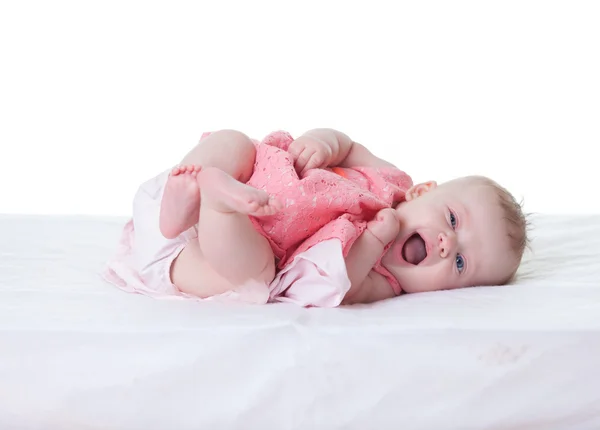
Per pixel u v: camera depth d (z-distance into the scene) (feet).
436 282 7.88
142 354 6.29
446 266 7.84
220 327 6.35
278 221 7.48
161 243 7.77
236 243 6.94
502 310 6.84
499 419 6.20
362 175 8.65
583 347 6.31
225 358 6.25
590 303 7.07
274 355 6.27
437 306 7.04
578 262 8.78
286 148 8.46
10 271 8.28
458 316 6.63
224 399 6.21
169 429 6.21
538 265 8.75
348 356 6.24
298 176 8.01
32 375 6.30
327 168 8.75
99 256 9.01
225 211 6.83
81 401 6.24
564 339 6.31
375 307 7.16
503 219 7.98
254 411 6.17
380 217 7.59
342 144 9.04
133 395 6.23
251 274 7.15
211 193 6.72
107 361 6.29
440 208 7.98
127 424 6.23
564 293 7.45
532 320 6.49
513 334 6.32
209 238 6.95
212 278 7.50
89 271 8.44
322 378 6.21
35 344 6.33
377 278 7.86
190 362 6.24
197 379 6.23
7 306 6.98
